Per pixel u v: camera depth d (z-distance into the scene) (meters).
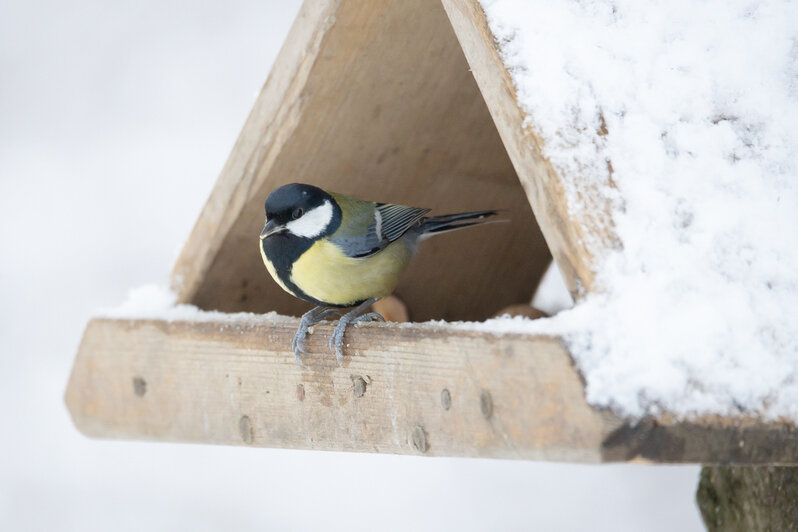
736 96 6.02
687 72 6.04
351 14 6.86
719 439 4.88
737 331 5.10
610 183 5.50
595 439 4.79
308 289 7.82
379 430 6.31
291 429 6.97
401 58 7.23
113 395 8.27
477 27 5.97
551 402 5.03
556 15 6.08
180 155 15.62
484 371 5.46
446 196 8.77
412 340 6.01
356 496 11.88
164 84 16.17
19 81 16.42
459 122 7.98
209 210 8.09
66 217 15.34
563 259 5.41
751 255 5.39
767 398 4.97
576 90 5.78
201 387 7.61
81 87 16.30
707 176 5.64
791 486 6.83
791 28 6.31
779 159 5.78
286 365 6.97
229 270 8.31
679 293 5.19
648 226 5.40
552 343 5.02
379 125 7.74
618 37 6.09
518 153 5.69
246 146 7.73
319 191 7.73
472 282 9.66
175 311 8.21
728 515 7.46
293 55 7.24
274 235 7.66
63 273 14.69
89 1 16.83
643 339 5.00
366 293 7.93
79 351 8.53
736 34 6.25
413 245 8.24
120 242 14.94
